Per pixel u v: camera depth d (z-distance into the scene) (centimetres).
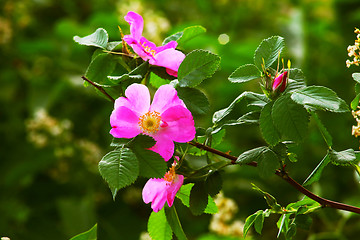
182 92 86
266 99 88
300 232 159
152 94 143
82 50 189
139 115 85
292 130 83
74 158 183
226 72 175
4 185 182
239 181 173
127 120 85
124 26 164
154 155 83
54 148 182
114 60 90
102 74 90
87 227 173
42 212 180
